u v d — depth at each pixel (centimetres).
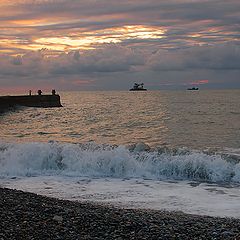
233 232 798
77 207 975
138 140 2920
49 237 715
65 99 13012
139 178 1547
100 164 1670
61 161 1719
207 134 3206
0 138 3152
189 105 7681
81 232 754
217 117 4834
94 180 1501
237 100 9775
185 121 4394
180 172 1603
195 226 845
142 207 1086
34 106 6894
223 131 3397
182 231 798
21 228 755
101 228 786
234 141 2756
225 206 1102
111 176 1588
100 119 4906
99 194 1255
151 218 906
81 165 1684
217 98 11338
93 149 1898
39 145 1884
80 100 11888
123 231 775
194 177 1577
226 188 1366
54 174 1617
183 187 1377
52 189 1336
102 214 905
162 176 1589
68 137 3197
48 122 4669
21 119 5138
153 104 8425
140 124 4166
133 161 1669
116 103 9244
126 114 5631
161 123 4222
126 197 1213
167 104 8256
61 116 5512
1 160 1725
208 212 1036
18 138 3161
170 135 3184
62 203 1010
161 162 1650
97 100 11656
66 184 1423
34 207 925
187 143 2708
